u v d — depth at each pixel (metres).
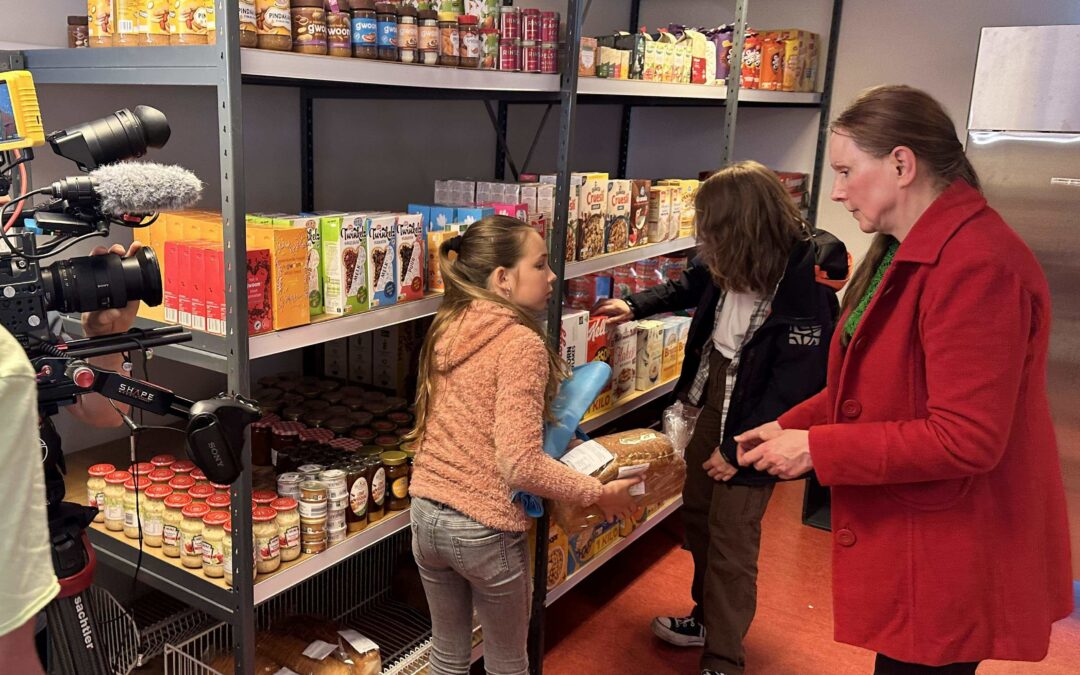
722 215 2.25
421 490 1.88
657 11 4.49
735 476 2.38
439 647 2.04
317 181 2.83
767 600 3.06
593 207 2.64
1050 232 3.07
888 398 1.48
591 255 2.68
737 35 3.12
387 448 2.21
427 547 1.89
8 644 0.73
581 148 4.31
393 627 2.50
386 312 1.96
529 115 3.82
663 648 2.76
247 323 1.60
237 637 1.73
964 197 1.44
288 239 1.69
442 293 2.14
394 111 3.08
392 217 1.95
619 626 2.88
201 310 1.69
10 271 1.13
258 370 2.77
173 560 1.83
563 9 3.72
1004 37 3.02
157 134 1.28
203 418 1.23
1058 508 1.54
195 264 1.68
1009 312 1.34
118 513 1.90
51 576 0.77
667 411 2.62
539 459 1.76
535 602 2.49
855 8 4.08
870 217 1.54
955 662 1.48
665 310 2.87
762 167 2.32
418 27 1.93
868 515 1.52
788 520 3.75
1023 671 2.70
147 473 1.92
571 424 2.08
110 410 1.54
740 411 2.36
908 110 1.45
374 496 2.07
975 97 3.12
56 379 1.15
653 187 3.12
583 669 2.63
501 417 1.77
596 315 2.84
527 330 1.83
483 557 1.84
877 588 1.51
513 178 3.60
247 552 1.68
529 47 2.26
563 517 2.16
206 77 1.52
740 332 2.40
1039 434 1.46
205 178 2.46
